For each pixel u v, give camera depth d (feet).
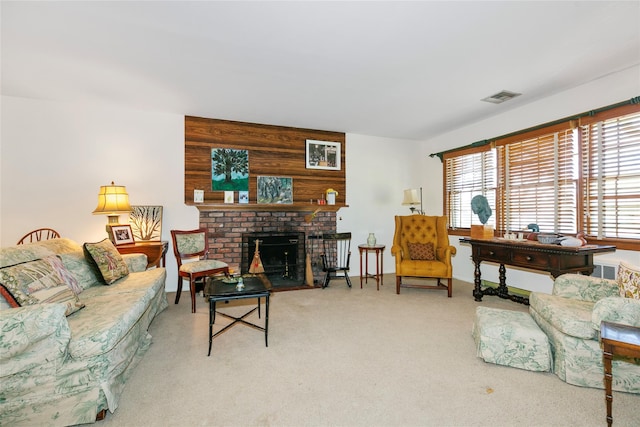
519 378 6.40
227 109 12.89
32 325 4.58
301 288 14.17
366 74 9.64
